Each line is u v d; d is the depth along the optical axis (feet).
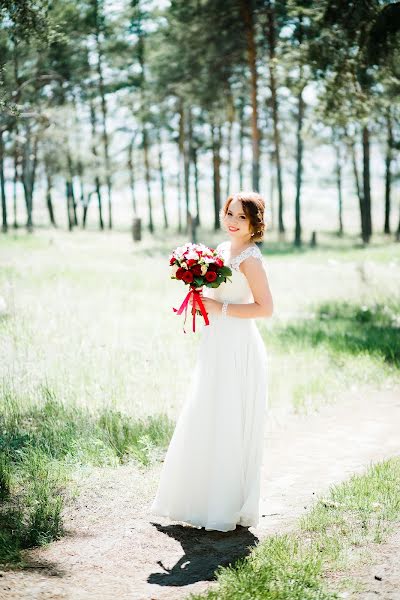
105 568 10.98
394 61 31.07
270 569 10.43
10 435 16.62
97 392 20.45
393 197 229.86
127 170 138.51
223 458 12.43
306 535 11.96
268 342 28.76
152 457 15.87
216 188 136.26
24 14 23.34
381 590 9.77
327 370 24.73
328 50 32.04
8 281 41.29
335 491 13.93
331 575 10.34
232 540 12.17
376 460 16.34
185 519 12.71
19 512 12.68
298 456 16.87
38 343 25.58
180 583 10.48
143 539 12.14
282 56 33.88
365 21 30.53
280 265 64.49
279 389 22.44
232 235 12.77
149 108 107.34
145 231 143.84
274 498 14.20
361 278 49.32
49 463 15.11
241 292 12.75
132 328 29.78
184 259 12.41
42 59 43.55
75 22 41.88
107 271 51.13
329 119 35.96
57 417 18.15
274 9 68.13
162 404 19.90
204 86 83.61
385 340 29.86
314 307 39.32
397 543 11.35
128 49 93.15
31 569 10.84
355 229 186.39
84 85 83.30
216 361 12.62
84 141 102.42
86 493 14.01
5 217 122.62
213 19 75.05
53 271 48.06
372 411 20.80
